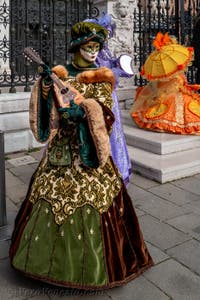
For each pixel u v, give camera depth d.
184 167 4.89
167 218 3.80
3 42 5.98
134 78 7.21
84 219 2.49
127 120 6.24
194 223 3.70
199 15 6.66
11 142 5.83
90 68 2.76
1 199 3.37
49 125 2.54
